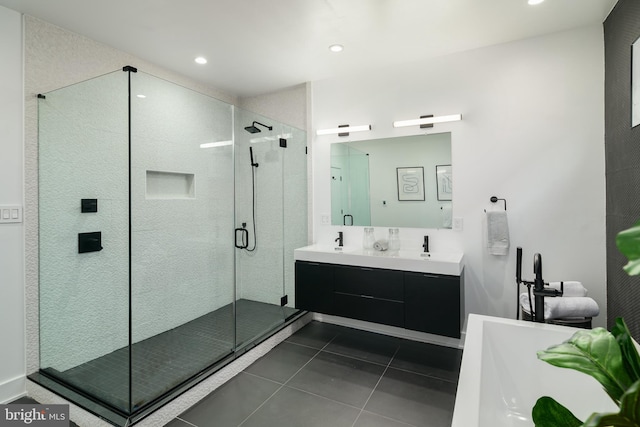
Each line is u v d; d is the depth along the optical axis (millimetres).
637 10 1828
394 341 3057
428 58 2969
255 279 3537
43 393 2092
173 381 2135
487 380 1609
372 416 1969
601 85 2389
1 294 2107
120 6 2105
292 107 3686
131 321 2195
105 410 1848
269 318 3311
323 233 3561
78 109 2359
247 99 3975
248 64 3070
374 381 2355
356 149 3342
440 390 2234
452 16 2270
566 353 723
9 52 2123
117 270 2355
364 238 3205
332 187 3492
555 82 2527
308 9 2160
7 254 2133
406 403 2094
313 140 3572
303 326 3443
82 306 2389
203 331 2826
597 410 1498
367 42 2645
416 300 2582
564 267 2525
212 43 2639
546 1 2104
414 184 3082
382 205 3234
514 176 2678
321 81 3482
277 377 2416
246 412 2014
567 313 2049
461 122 2865
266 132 3480
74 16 2225
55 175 2312
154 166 2492
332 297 2947
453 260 2539
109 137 2314
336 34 2510
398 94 3115
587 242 2451
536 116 2594
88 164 2375
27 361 2217
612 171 2230
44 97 2260
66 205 2359
